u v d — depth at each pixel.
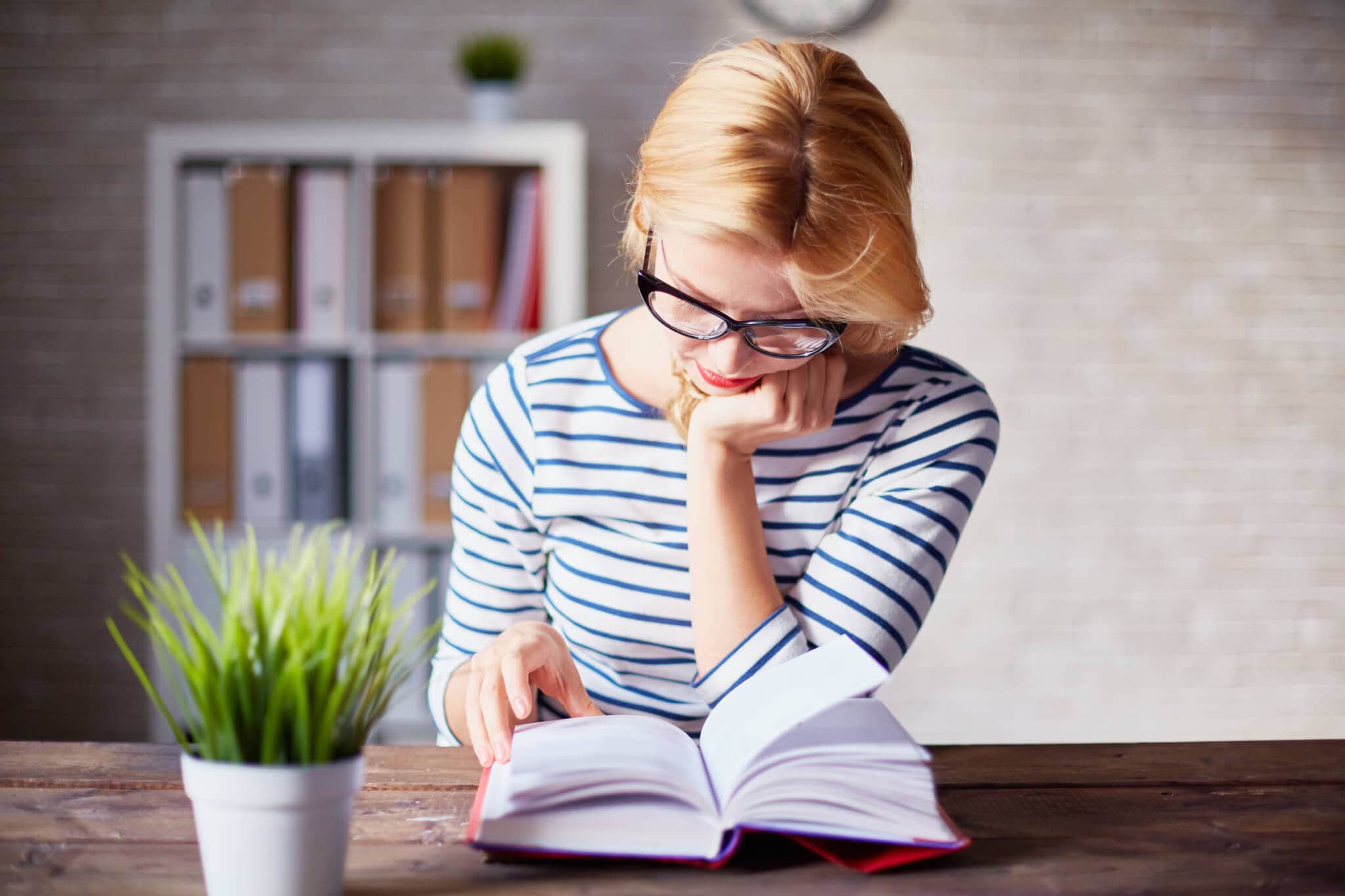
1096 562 3.09
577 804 0.71
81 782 0.87
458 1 2.93
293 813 0.59
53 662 2.99
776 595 0.93
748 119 0.80
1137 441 3.09
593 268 2.96
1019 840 0.77
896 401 1.06
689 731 1.11
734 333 0.86
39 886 0.67
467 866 0.71
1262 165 3.08
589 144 2.95
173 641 0.60
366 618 0.63
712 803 0.72
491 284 2.62
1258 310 3.10
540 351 1.13
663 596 1.07
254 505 2.61
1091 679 3.08
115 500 2.99
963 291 3.05
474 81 2.67
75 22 2.93
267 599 0.61
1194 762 0.97
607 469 1.08
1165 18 3.04
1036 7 3.02
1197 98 3.06
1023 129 3.03
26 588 2.99
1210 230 3.08
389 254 2.61
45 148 2.95
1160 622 3.10
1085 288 3.07
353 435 2.66
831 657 0.84
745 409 0.92
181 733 0.62
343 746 0.62
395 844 0.75
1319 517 3.12
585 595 1.09
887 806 0.71
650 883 0.68
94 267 2.97
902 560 0.97
